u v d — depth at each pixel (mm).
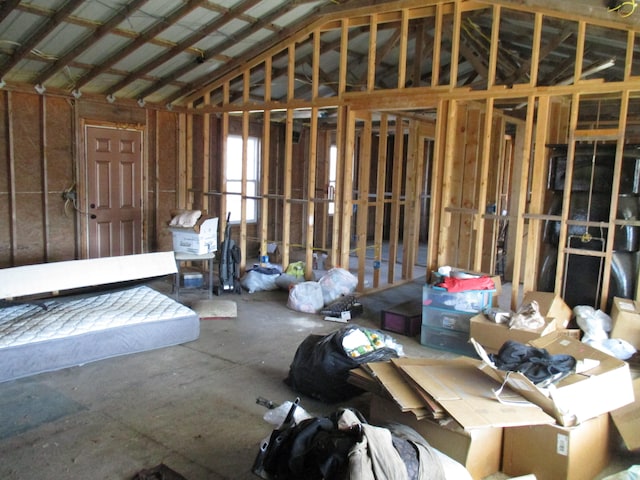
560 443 2459
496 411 2443
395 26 6203
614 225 4434
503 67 6867
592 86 4426
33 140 5824
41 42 5121
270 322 5199
